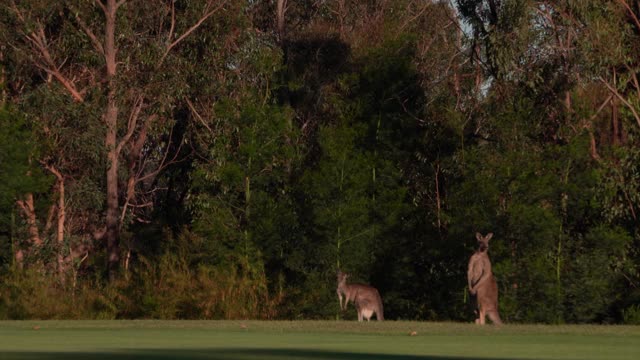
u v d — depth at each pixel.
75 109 50.28
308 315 45.41
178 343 14.23
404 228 49.50
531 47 44.88
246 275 42.50
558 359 11.39
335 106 53.88
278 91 58.53
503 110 45.78
